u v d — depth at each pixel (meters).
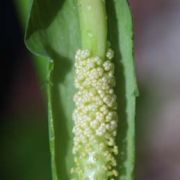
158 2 0.34
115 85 0.10
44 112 0.26
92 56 0.10
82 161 0.10
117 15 0.09
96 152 0.10
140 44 0.33
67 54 0.10
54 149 0.09
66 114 0.10
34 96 0.29
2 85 0.29
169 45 0.33
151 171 0.29
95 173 0.10
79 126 0.09
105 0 0.09
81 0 0.09
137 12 0.33
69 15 0.10
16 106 0.29
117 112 0.10
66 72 0.10
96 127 0.09
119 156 0.10
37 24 0.09
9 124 0.25
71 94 0.10
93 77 0.09
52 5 0.09
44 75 0.11
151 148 0.29
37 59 0.11
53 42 0.09
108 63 0.09
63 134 0.10
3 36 0.30
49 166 0.23
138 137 0.28
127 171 0.10
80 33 0.10
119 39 0.09
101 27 0.09
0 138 0.24
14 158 0.23
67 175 0.10
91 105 0.09
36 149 0.23
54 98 0.10
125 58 0.09
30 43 0.09
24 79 0.30
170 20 0.33
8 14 0.30
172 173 0.29
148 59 0.33
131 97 0.10
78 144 0.10
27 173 0.23
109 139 0.10
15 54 0.30
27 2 0.11
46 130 0.25
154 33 0.33
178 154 0.29
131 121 0.10
